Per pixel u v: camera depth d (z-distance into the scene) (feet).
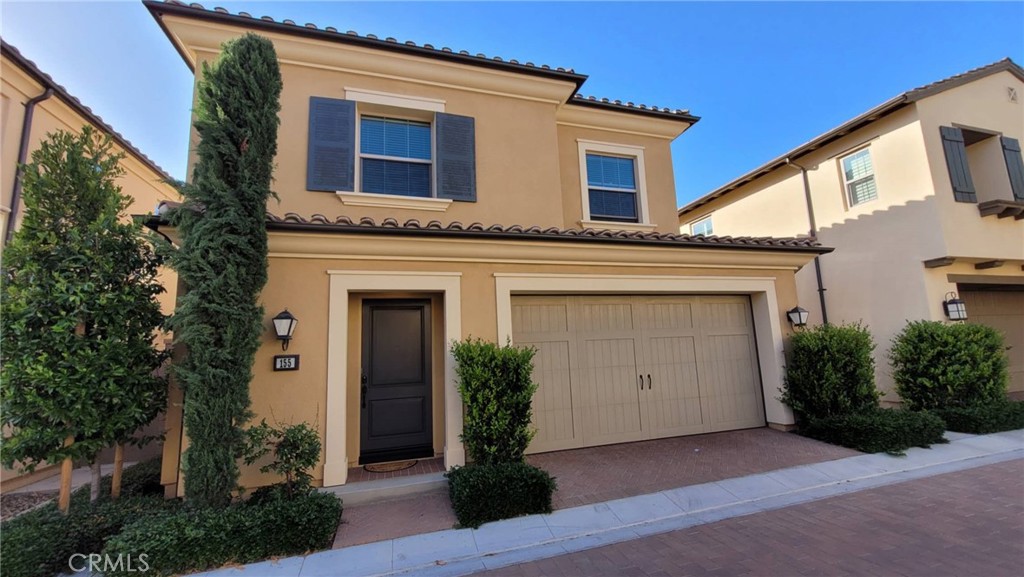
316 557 13.17
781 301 27.02
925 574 11.24
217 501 14.25
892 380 31.89
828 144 37.65
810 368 24.97
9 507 17.87
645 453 22.13
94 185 15.78
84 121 27.43
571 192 30.76
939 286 31.07
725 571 11.75
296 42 23.48
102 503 15.23
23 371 13.48
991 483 17.79
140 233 15.60
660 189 33.24
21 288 14.07
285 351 17.72
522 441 18.37
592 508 16.17
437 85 26.40
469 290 20.63
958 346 26.66
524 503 15.69
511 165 27.17
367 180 25.02
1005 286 37.47
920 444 22.30
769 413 26.45
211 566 12.61
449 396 19.34
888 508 15.62
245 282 15.58
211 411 14.42
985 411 25.18
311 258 18.56
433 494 17.66
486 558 13.16
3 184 22.43
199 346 14.44
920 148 31.14
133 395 15.23
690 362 25.81
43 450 14.11
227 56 16.17
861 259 34.88
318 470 17.44
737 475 19.04
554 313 23.67
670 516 15.67
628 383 24.41
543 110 28.63
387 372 21.15
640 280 24.02
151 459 21.57
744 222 46.73
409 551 13.51
